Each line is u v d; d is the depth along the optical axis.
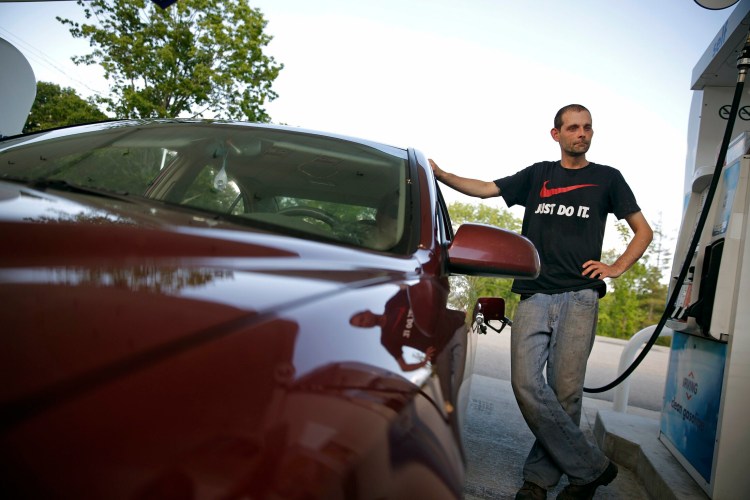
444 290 1.46
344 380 0.70
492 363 8.38
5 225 0.91
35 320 0.65
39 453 0.48
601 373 9.30
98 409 0.54
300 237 1.28
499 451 4.03
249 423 0.58
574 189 3.11
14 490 0.46
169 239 0.98
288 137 2.10
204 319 0.72
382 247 1.53
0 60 6.30
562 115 3.18
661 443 3.84
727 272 2.95
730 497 2.83
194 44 23.25
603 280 3.05
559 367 3.04
